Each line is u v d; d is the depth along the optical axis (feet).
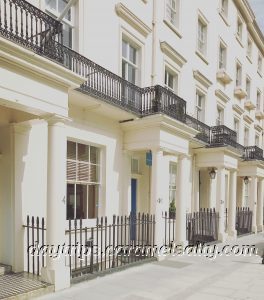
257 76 78.59
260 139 80.23
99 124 30.55
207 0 51.24
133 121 31.96
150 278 24.68
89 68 26.94
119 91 29.94
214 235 45.50
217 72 54.60
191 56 45.93
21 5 18.49
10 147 22.65
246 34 70.03
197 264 30.45
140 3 35.32
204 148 46.09
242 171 61.26
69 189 28.25
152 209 31.14
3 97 17.34
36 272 22.33
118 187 32.81
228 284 23.88
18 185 22.68
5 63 17.33
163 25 39.11
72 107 27.71
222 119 57.00
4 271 21.83
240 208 60.23
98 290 21.01
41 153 24.35
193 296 20.79
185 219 36.01
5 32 17.94
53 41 20.35
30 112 20.02
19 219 22.59
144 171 37.86
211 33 52.39
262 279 25.54
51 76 19.60
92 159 31.09
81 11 27.86
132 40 34.37
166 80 40.96
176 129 32.86
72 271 24.66
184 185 35.14
